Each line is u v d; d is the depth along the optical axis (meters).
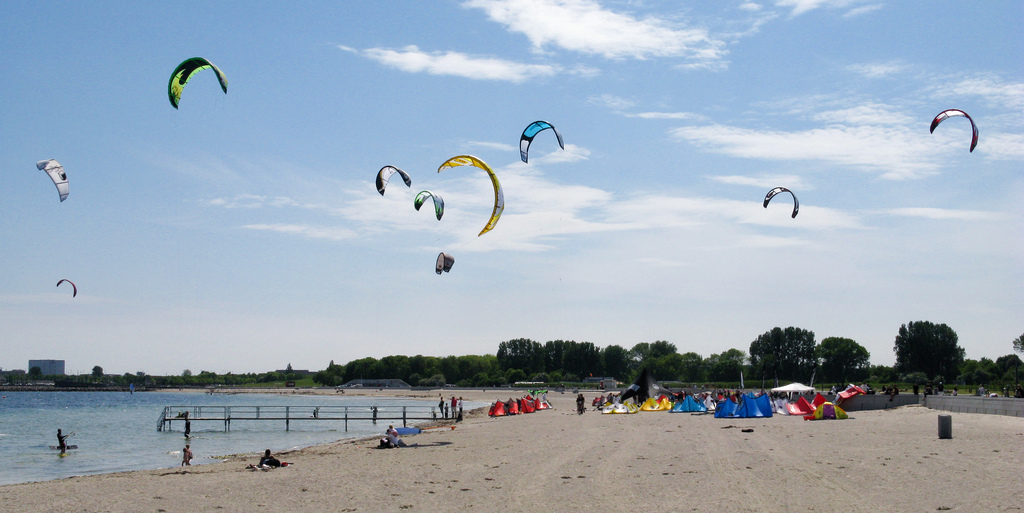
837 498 14.88
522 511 14.39
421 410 83.00
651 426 36.88
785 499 14.90
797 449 23.69
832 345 144.75
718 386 148.25
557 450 25.39
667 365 185.00
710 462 20.81
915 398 47.66
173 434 49.25
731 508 14.14
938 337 131.00
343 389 182.88
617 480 17.89
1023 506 13.66
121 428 56.53
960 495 14.81
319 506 15.55
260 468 22.88
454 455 25.03
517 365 191.12
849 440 26.25
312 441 42.41
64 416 78.69
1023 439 24.59
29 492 17.91
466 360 195.38
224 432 50.66
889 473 17.83
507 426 41.75
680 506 14.47
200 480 19.91
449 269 37.12
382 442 30.12
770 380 146.00
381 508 15.12
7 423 64.00
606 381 137.88
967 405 39.53
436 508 14.97
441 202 36.00
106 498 16.91
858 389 49.34
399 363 197.88
